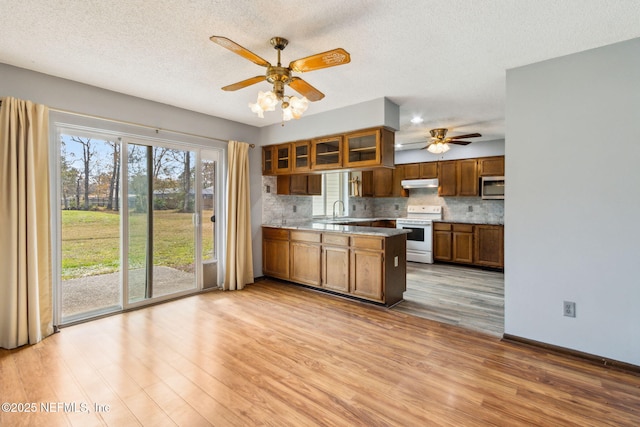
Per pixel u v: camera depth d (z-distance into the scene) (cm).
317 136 404
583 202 237
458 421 169
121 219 336
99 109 309
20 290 252
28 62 254
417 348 254
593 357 234
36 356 236
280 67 208
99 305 324
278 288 431
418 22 197
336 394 192
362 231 377
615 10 183
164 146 370
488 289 429
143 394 191
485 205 605
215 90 319
